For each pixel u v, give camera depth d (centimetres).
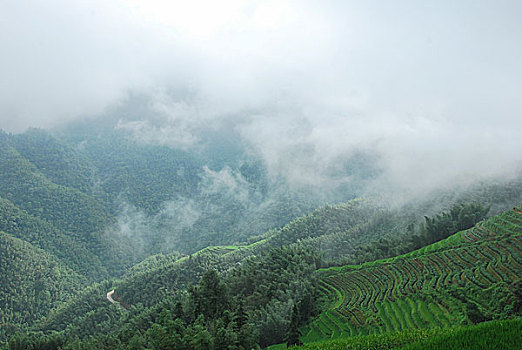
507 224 7806
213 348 5253
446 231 9531
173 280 15225
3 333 15675
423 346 2633
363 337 4184
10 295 18750
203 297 7444
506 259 6444
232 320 6084
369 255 10119
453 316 5228
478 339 2509
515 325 2647
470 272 6288
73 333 12444
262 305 8062
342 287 7950
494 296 5175
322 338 6003
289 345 5500
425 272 7150
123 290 16138
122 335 8319
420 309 5784
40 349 9112
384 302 6494
